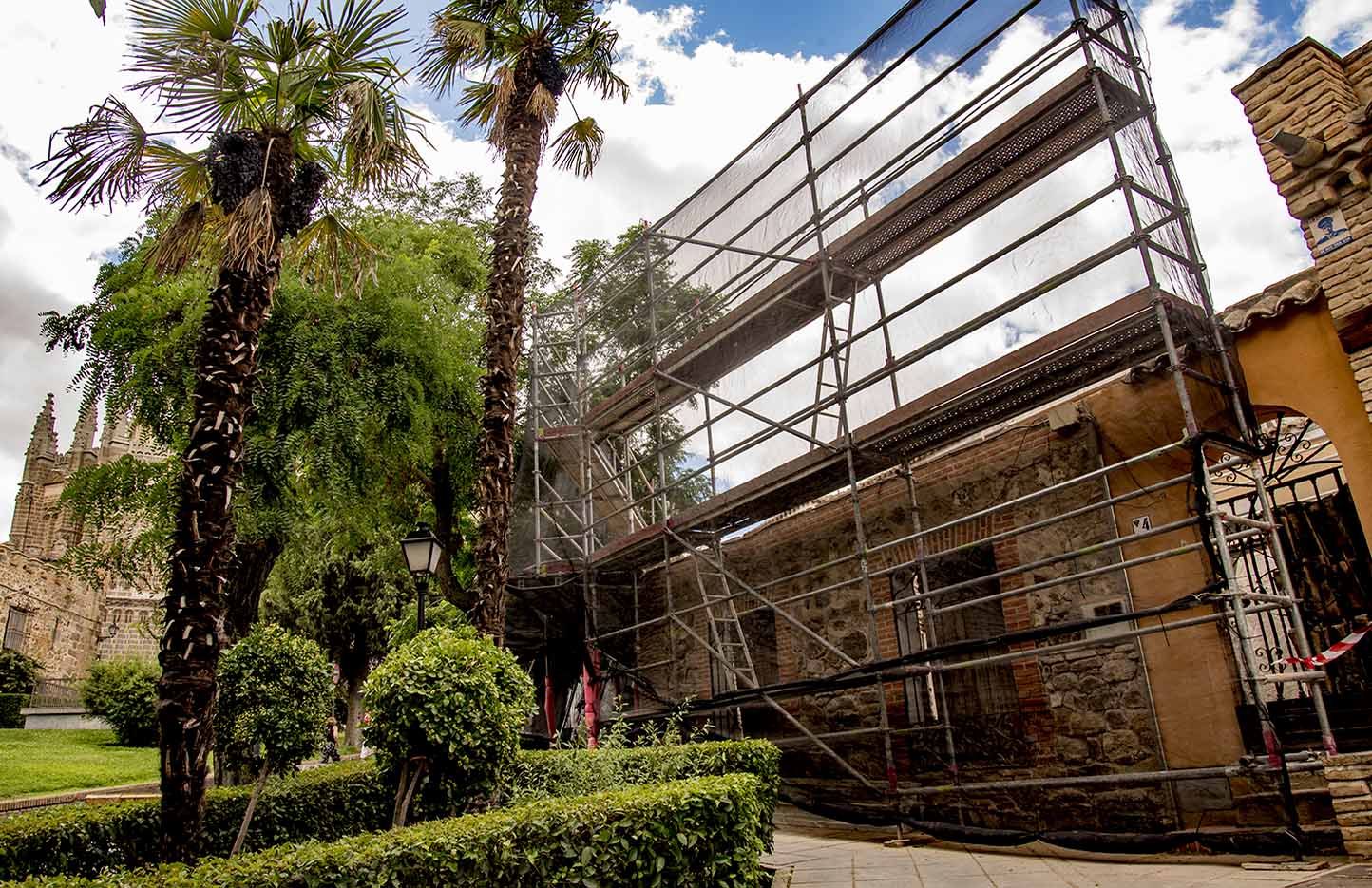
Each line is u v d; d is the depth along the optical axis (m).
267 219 5.79
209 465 5.33
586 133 10.91
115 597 38.03
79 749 20.64
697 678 12.05
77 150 6.29
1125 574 7.53
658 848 4.45
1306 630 7.40
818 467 8.85
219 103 6.55
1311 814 6.07
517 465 14.94
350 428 9.56
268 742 6.11
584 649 12.34
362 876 3.37
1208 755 6.72
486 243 17.27
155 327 9.73
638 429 14.36
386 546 14.12
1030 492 8.52
